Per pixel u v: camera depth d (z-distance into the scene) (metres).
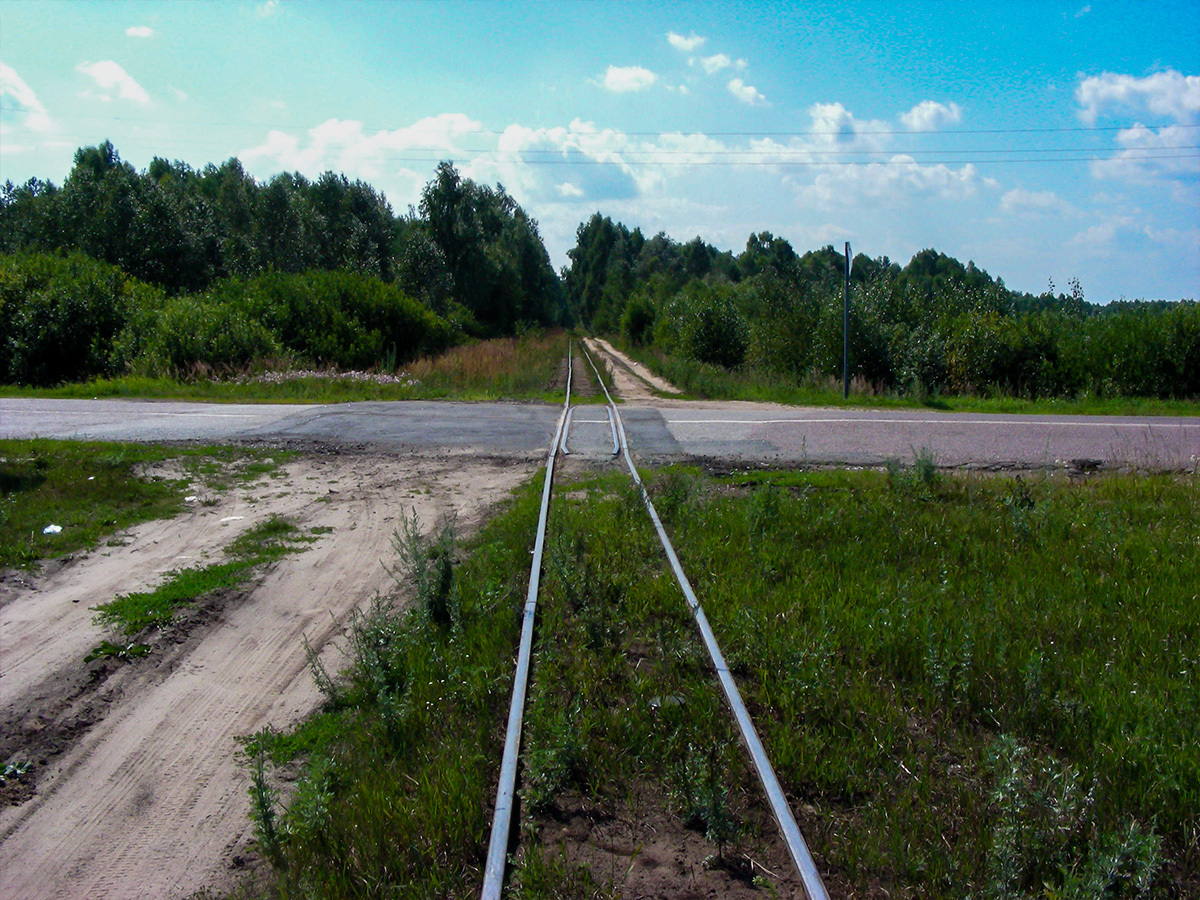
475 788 3.52
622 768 3.78
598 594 5.55
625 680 4.59
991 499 8.52
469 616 5.47
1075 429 14.02
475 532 7.68
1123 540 6.97
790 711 4.21
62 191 49.19
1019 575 6.17
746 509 7.85
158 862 3.38
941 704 4.33
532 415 15.74
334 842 3.31
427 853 3.21
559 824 3.44
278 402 17.78
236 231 60.31
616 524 7.47
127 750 4.16
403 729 4.12
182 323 23.48
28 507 8.17
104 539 7.46
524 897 2.92
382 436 12.71
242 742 4.22
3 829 3.58
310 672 4.96
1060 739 3.92
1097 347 23.12
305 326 26.98
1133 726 4.00
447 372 25.14
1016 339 23.34
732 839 3.27
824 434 13.29
